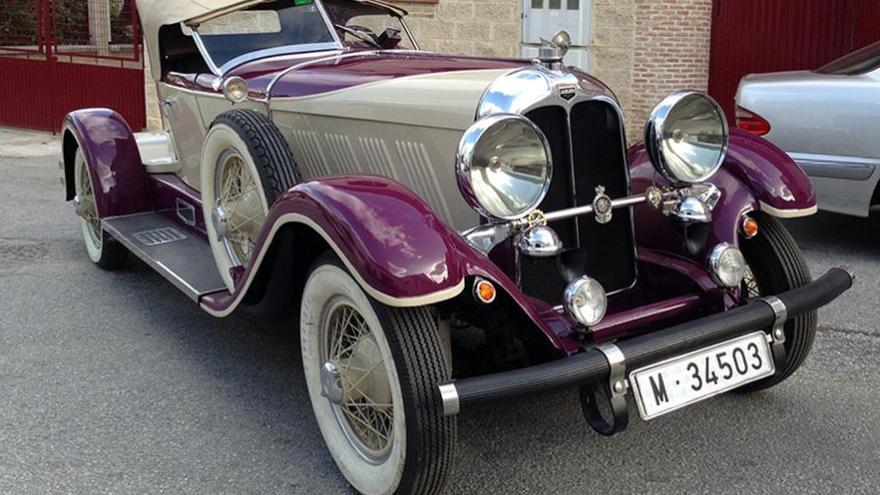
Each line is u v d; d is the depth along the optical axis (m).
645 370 2.96
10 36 12.13
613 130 3.40
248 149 3.70
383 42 4.95
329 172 4.01
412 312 2.78
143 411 3.75
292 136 4.16
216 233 4.05
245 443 3.49
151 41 5.17
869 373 4.10
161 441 3.50
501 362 3.21
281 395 3.92
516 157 2.94
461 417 3.69
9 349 4.42
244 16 4.81
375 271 2.67
